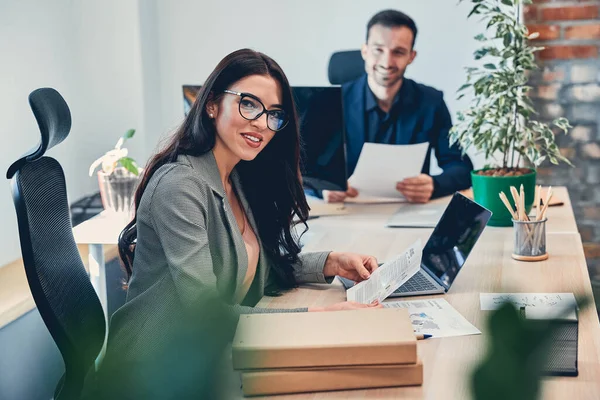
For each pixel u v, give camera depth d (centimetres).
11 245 309
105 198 283
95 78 374
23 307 263
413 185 304
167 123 405
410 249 208
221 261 192
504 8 366
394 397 139
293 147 209
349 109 351
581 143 373
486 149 279
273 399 140
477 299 193
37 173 175
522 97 285
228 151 199
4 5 303
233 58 194
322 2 388
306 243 252
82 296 185
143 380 169
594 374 146
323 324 150
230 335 159
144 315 180
